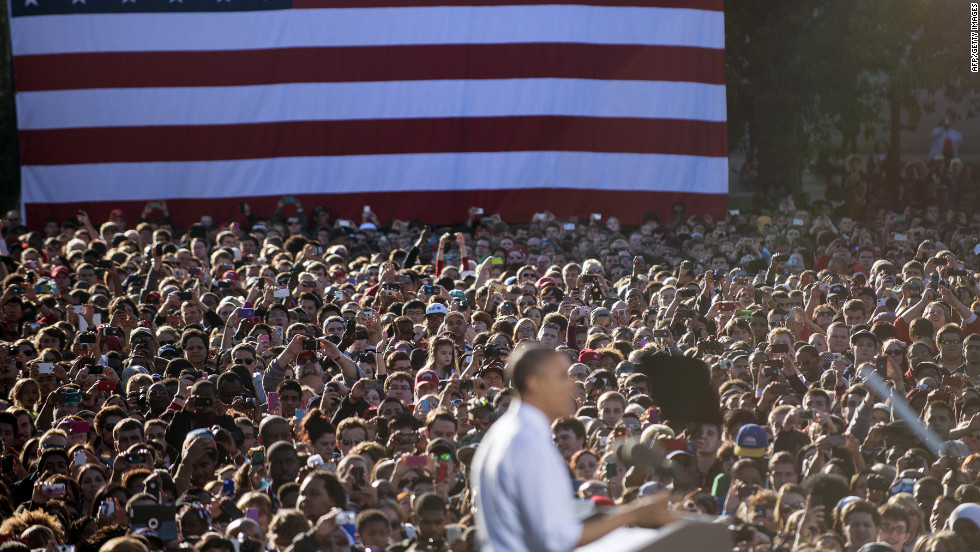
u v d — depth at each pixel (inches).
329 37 3425.2
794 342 1774.1
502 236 2989.7
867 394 1421.0
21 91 3400.6
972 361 1678.2
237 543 1008.2
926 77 4001.0
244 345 1696.6
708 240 3014.3
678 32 3469.5
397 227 3383.4
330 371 1763.0
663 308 2124.8
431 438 1309.1
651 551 614.9
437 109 3449.8
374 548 1012.5
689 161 3484.3
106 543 1003.3
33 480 1293.1
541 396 641.6
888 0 3902.6
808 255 2945.4
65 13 3385.8
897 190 4234.7
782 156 4060.0
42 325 2060.8
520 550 613.0
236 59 3417.8
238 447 1370.6
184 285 2333.9
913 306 1966.0
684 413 1178.6
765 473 1207.6
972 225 3314.5
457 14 3440.0
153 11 3398.1
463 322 1843.0
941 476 1232.8
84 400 1562.5
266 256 2748.5
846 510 1051.3
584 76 3452.3
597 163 3467.0
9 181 4197.8
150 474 1213.1
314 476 1091.9
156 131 3415.4
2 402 1557.6
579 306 1914.4
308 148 3437.5
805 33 4008.4
